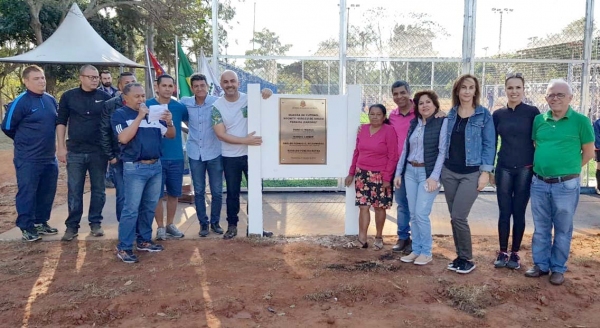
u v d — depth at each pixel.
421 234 5.49
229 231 6.60
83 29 12.77
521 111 5.16
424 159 5.31
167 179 6.48
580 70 9.34
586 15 9.17
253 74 9.38
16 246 6.23
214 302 4.45
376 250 6.09
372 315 4.25
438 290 4.78
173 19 24.05
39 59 11.95
